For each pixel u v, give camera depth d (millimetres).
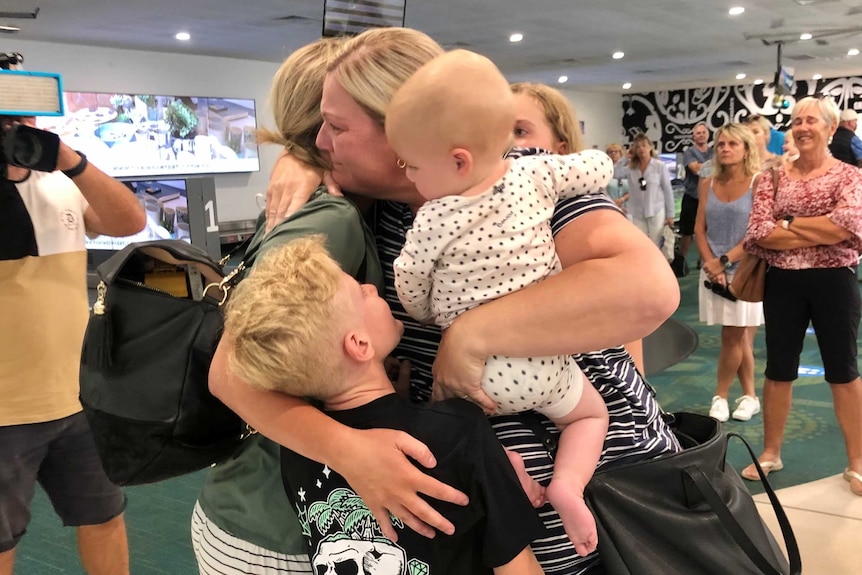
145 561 2617
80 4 6559
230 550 1146
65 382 1979
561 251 1010
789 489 3039
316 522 1018
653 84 18219
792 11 8172
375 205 1235
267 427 964
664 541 1038
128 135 9773
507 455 975
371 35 1070
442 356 1000
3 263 1831
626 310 922
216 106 10883
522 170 959
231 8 6984
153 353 1117
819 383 4465
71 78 9133
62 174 2025
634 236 979
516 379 964
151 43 9273
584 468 1006
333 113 1068
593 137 20312
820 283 2871
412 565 946
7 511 1896
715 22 8891
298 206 1123
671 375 4742
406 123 904
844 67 15203
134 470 1151
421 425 933
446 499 883
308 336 892
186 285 1228
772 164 3740
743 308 3691
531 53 11328
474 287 968
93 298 5980
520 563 930
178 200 7691
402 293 1025
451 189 938
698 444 1219
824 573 2438
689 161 8250
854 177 2771
